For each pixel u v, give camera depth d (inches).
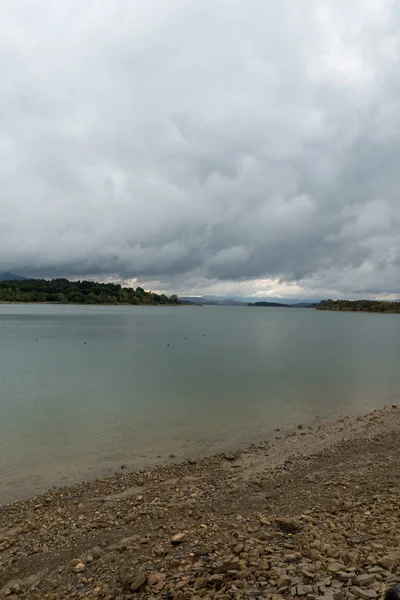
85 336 2787.9
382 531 321.7
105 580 285.9
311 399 1005.2
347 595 217.8
